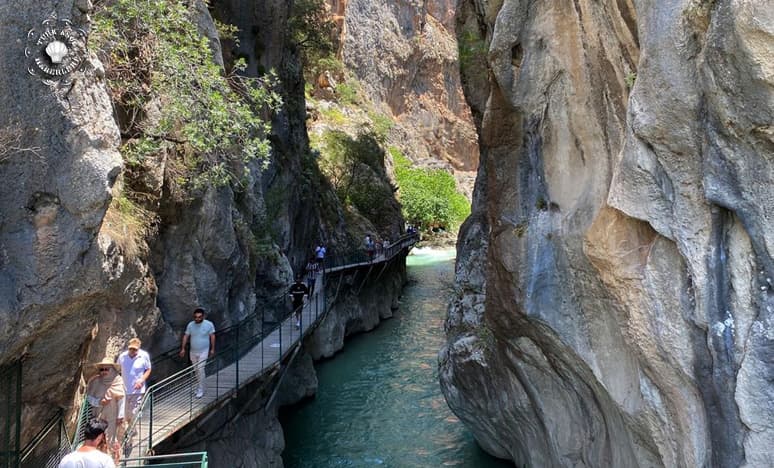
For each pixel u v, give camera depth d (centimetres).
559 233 796
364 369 2086
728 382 540
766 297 507
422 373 2023
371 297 2827
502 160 885
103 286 657
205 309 1205
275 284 1827
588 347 779
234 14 2191
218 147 1108
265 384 1236
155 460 880
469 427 1345
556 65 794
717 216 544
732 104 493
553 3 788
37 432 681
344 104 5794
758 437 514
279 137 2370
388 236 4031
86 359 810
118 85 945
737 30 464
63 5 601
